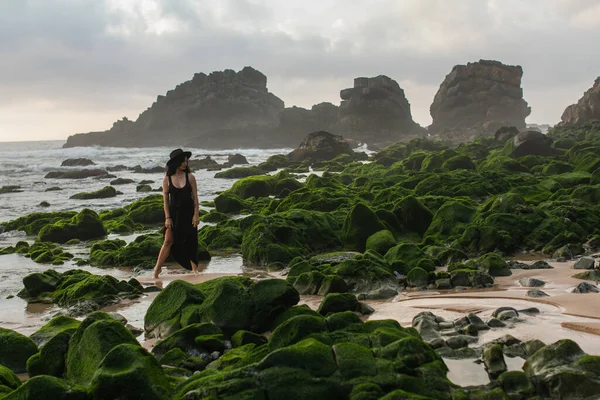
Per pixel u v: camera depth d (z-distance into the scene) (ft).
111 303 30.27
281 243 43.88
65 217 67.82
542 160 107.04
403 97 423.23
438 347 19.85
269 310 23.26
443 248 40.68
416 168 117.19
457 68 399.44
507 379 16.16
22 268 43.11
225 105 540.11
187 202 35.99
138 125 584.40
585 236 43.16
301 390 14.75
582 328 21.85
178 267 40.60
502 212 46.50
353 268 32.30
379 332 17.35
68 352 18.48
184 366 19.49
